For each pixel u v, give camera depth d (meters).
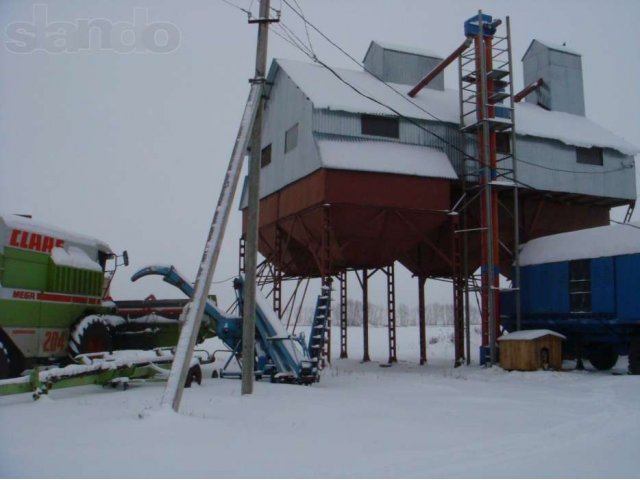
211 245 12.69
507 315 30.44
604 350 27.41
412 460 8.62
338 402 14.38
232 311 20.91
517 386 20.08
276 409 12.80
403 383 19.97
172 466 7.75
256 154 15.88
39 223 16.95
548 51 37.34
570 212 33.47
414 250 32.91
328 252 25.42
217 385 17.00
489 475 7.81
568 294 26.84
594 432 11.31
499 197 31.25
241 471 7.66
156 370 16.42
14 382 12.38
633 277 24.28
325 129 27.00
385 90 31.25
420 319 32.09
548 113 35.91
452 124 29.61
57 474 7.23
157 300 21.58
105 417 10.81
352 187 26.09
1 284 15.17
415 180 27.22
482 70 27.62
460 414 13.46
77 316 18.00
